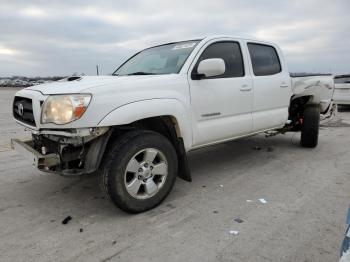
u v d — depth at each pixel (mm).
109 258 2541
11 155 5812
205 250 2623
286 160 5316
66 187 4137
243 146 6352
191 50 4016
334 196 3717
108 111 2996
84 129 2926
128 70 4543
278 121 5219
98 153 3080
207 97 3926
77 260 2523
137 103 3186
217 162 5254
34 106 3133
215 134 4117
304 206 3447
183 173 3766
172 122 3594
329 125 9180
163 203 3576
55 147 3166
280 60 5293
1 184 4258
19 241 2816
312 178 4379
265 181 4285
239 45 4574
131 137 3160
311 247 2643
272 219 3150
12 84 57938
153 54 4566
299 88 5621
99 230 2992
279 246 2664
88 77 3832
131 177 3256
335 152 5844
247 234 2867
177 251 2619
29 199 3758
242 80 4418
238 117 4449
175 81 3600
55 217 3285
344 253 1813
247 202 3584
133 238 2838
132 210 3238
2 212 3412
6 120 11266
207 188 4047
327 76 6402
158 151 3355
